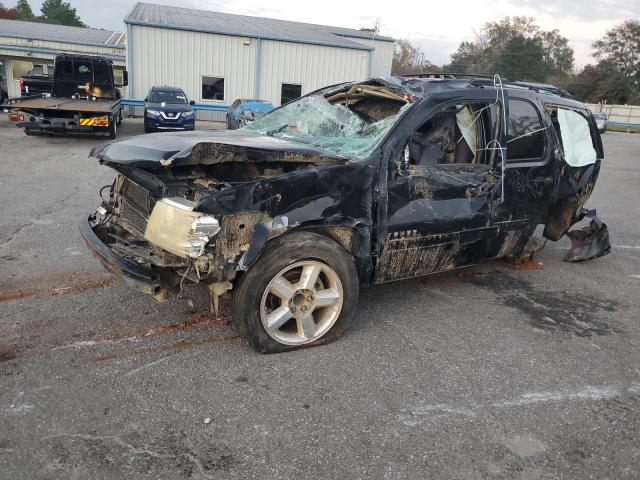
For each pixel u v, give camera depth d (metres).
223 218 2.99
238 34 24.31
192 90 24.62
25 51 25.02
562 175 4.82
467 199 4.07
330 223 3.36
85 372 3.11
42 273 4.57
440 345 3.73
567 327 4.19
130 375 3.11
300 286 3.35
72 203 7.07
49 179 8.62
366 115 4.42
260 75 25.34
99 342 3.47
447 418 2.90
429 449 2.64
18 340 3.44
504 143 4.24
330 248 3.36
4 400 2.80
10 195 7.30
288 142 3.94
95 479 2.30
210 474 2.38
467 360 3.55
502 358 3.61
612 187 11.32
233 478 2.36
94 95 16.28
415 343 3.73
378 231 3.62
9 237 5.47
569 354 3.74
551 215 5.55
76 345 3.42
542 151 4.63
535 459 2.62
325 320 3.55
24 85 18.05
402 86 4.12
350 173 3.41
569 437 2.81
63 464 2.37
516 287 5.00
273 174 3.65
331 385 3.13
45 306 3.94
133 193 3.71
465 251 4.24
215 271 3.03
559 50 73.06
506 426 2.87
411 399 3.05
